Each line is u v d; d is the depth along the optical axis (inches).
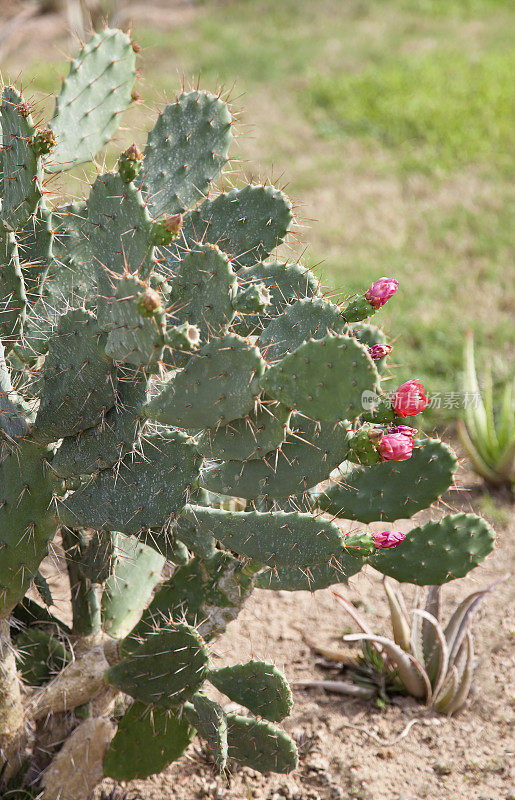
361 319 76.1
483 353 200.4
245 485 71.9
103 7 394.0
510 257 248.2
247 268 84.9
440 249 253.4
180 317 72.6
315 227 260.5
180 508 73.7
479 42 460.1
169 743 90.1
